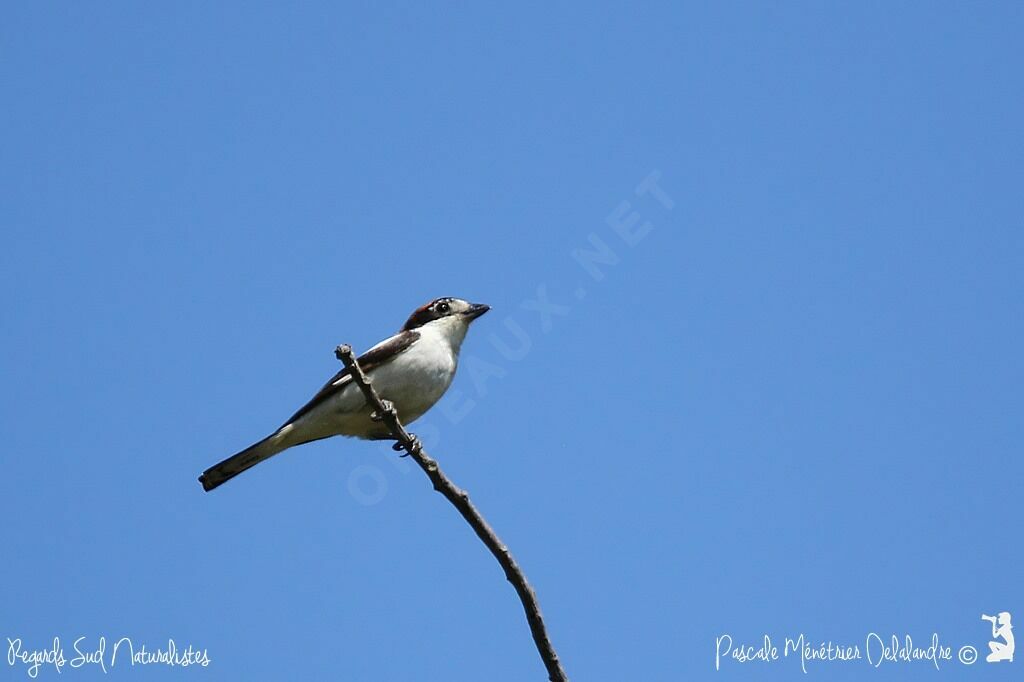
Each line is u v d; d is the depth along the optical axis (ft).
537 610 30.63
